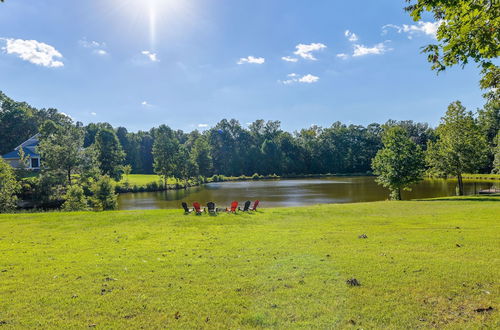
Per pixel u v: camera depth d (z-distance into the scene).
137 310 6.01
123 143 117.56
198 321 5.55
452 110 35.28
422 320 5.36
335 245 10.67
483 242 10.38
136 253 10.31
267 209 22.95
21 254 10.41
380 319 5.43
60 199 42.34
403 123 125.19
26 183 42.66
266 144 120.00
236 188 69.19
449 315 5.50
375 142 127.19
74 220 18.20
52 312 5.98
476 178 72.81
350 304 6.02
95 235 13.97
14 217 19.33
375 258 8.82
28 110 90.50
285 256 9.41
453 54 7.00
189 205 42.94
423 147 105.12
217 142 128.00
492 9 6.21
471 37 6.70
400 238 11.45
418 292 6.47
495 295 6.20
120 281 7.55
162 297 6.57
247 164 118.56
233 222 17.41
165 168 73.56
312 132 147.75
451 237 11.30
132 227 16.11
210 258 9.45
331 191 57.94
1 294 6.88
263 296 6.49
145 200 49.81
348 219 17.47
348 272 7.73
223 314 5.77
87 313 5.93
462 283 6.84
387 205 24.16
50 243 12.29
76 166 47.16
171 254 10.09
